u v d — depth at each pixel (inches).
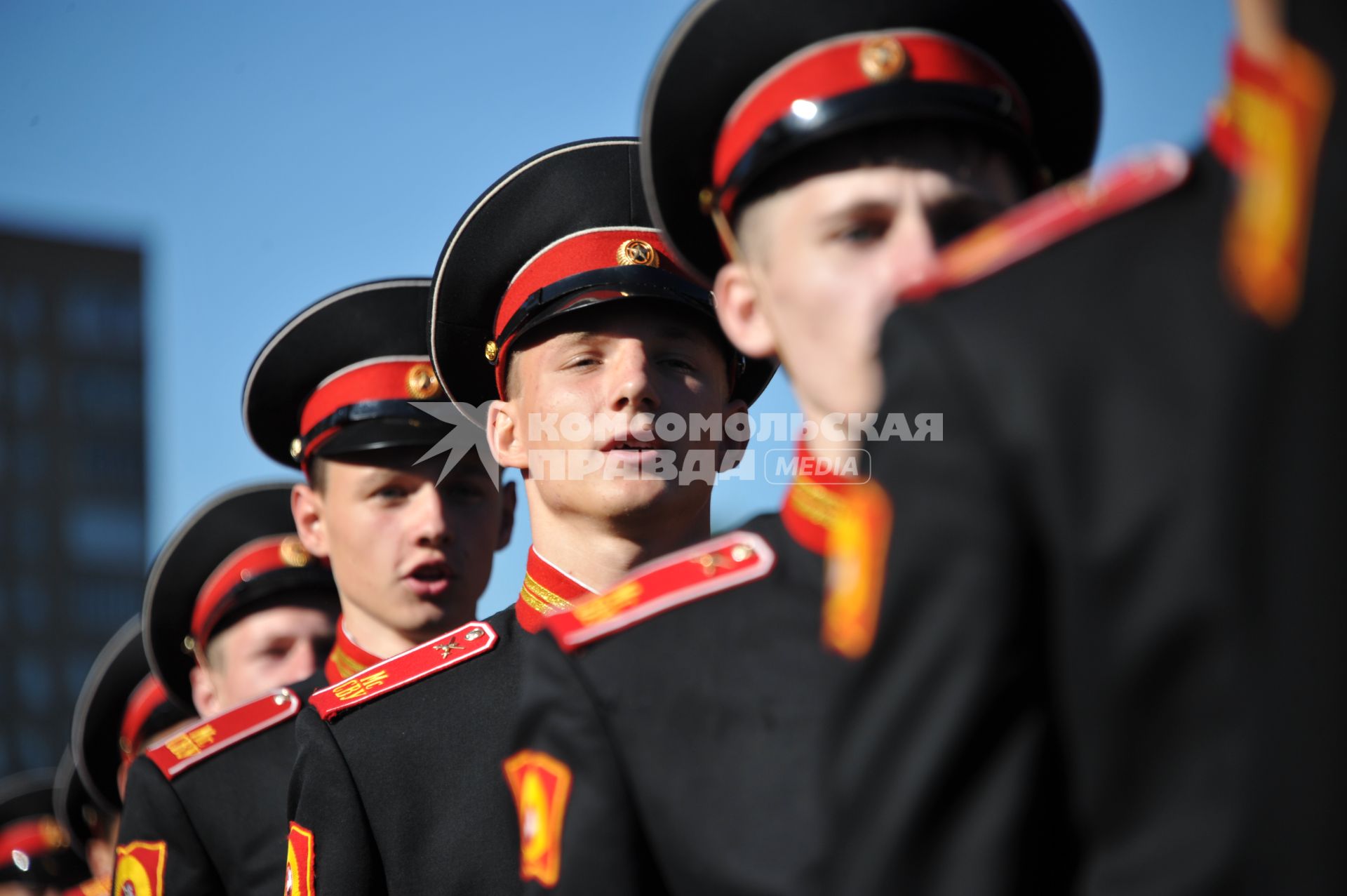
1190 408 163.0
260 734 539.8
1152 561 162.7
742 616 287.0
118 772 879.7
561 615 307.4
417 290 539.2
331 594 641.0
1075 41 279.4
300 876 403.5
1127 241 178.7
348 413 518.0
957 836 171.8
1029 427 171.0
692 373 394.0
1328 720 151.2
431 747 409.7
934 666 173.5
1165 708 163.2
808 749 264.1
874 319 243.4
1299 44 163.6
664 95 287.0
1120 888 164.9
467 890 390.9
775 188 260.2
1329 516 152.8
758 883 255.6
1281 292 157.9
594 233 403.9
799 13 265.3
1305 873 151.4
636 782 278.1
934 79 255.6
